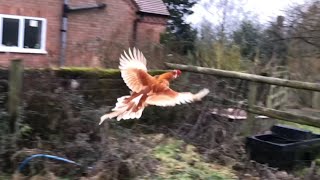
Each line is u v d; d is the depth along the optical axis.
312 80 14.20
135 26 15.91
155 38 16.25
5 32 12.70
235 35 20.84
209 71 8.48
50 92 6.78
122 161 5.97
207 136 7.98
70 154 6.18
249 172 6.97
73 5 14.04
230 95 8.35
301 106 13.12
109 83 7.88
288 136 7.76
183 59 11.72
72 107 6.80
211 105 8.27
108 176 5.77
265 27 16.70
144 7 16.22
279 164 7.11
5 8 12.62
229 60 13.84
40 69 6.78
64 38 13.80
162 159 6.81
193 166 6.86
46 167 5.71
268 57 16.06
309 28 12.90
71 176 5.80
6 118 6.18
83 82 7.50
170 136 8.08
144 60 1.75
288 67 14.38
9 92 6.26
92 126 6.63
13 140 5.95
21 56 12.96
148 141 7.42
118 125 7.55
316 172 6.93
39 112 6.53
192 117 8.44
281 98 11.27
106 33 14.96
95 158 6.09
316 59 14.27
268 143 7.22
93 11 14.57
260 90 9.08
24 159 5.80
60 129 6.55
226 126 8.09
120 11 15.36
